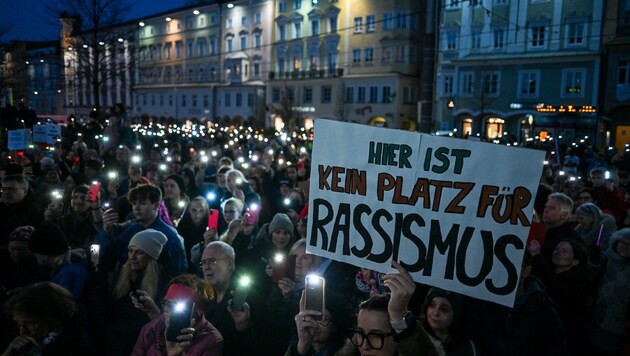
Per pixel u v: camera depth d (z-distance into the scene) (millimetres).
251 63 57125
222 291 3893
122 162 9969
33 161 9945
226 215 6098
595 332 4523
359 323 2695
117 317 4016
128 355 3893
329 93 49281
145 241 4062
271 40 54906
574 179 8586
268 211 7934
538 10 35062
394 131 2824
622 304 4398
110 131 14180
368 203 2869
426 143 2766
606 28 32812
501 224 2656
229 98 58500
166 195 6926
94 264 4039
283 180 9359
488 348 3400
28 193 5688
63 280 3932
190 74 63500
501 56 36188
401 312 2533
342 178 2930
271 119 53844
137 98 70312
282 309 4062
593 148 20125
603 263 4551
